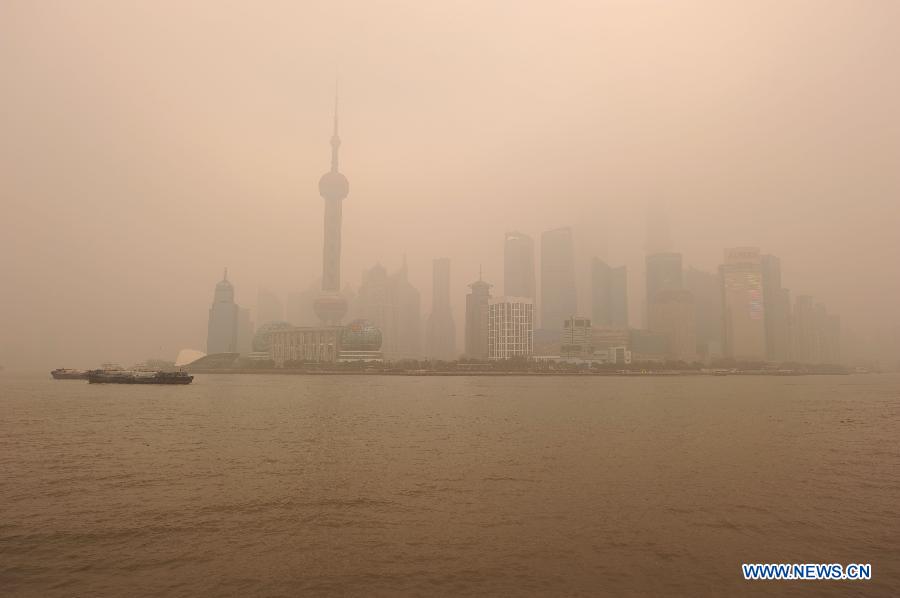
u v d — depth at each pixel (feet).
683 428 343.05
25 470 213.05
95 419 390.01
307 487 185.98
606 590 108.58
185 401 566.36
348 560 123.03
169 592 107.55
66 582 111.86
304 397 631.15
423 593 107.24
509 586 110.32
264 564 120.88
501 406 508.12
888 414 441.68
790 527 145.18
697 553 127.24
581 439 294.66
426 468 216.95
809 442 286.05
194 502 167.63
